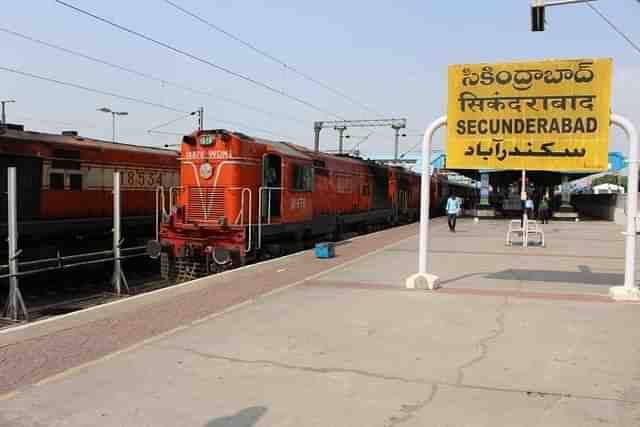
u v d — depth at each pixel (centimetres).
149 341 662
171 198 1494
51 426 434
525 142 961
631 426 423
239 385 517
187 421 441
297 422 436
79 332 709
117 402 480
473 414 447
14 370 564
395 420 438
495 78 972
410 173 3422
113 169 1622
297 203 1645
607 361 577
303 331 702
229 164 1383
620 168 3606
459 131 993
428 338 666
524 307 831
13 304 992
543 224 3044
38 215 1386
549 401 472
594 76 924
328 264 1322
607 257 1468
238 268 1254
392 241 1934
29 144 1358
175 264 1445
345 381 524
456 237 2123
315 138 4359
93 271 1567
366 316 779
